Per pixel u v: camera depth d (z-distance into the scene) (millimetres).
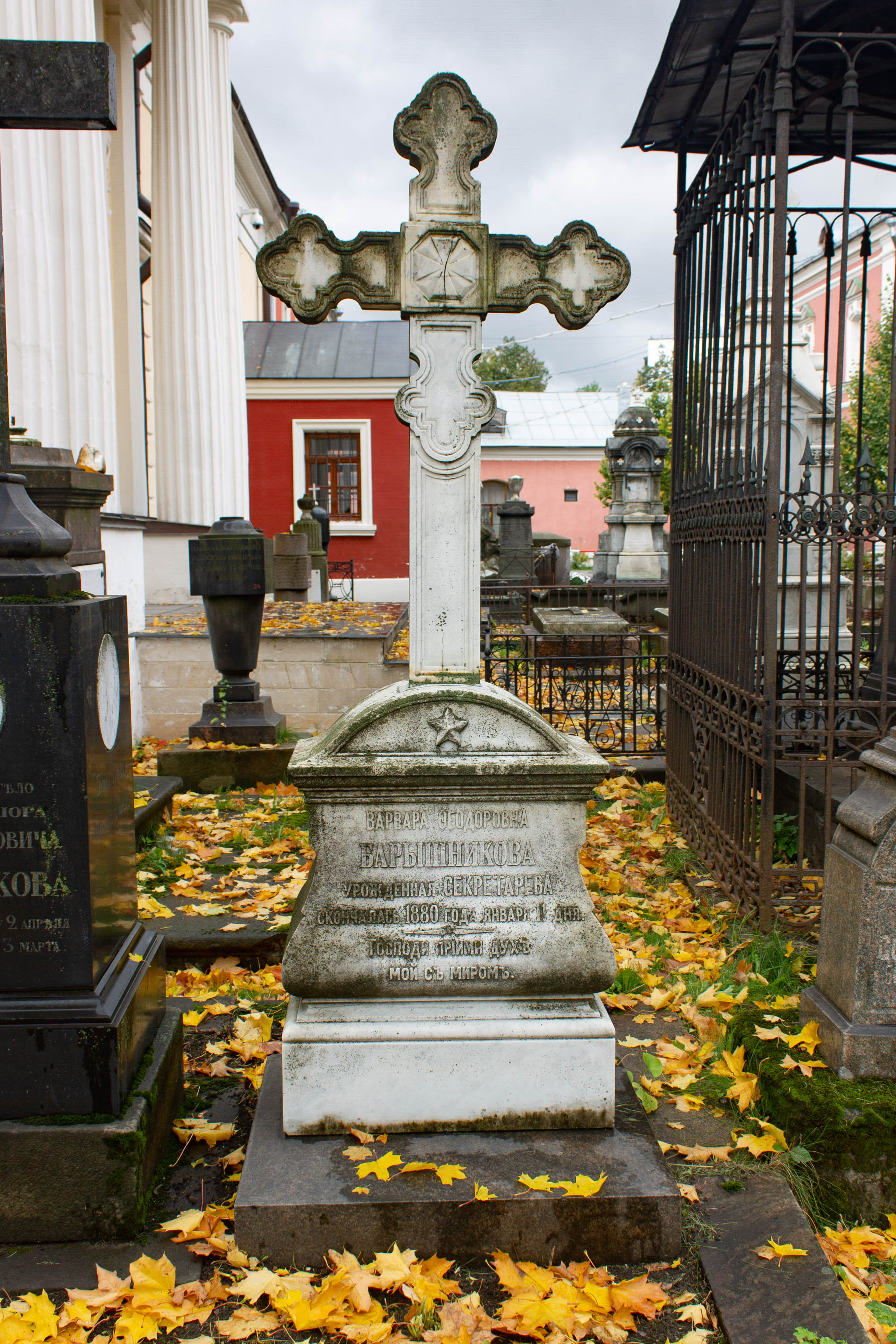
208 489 13898
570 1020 2705
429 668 2943
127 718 2893
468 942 2732
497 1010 2729
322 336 23469
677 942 4270
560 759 2660
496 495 35219
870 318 19188
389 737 2707
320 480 22703
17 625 2400
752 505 4305
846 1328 2174
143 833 5270
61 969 2479
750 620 4363
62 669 2418
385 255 2959
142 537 8312
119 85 13078
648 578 18609
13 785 2434
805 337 8023
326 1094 2670
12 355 7281
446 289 2906
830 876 3090
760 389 4250
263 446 22266
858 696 4863
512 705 2699
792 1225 2490
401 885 2723
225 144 14766
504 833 2719
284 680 7625
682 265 5727
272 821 5898
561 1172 2508
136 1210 2453
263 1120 2764
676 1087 3119
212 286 13727
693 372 5520
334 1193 2420
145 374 15117
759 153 4195
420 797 2689
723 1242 2447
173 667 7613
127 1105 2533
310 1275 2326
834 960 3029
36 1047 2451
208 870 5066
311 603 13531
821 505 4113
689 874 5062
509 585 18312
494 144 2914
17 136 7156
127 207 13266
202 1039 3488
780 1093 2826
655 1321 2250
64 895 2463
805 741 4305
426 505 2912
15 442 5453
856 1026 2865
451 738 2691
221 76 14508
